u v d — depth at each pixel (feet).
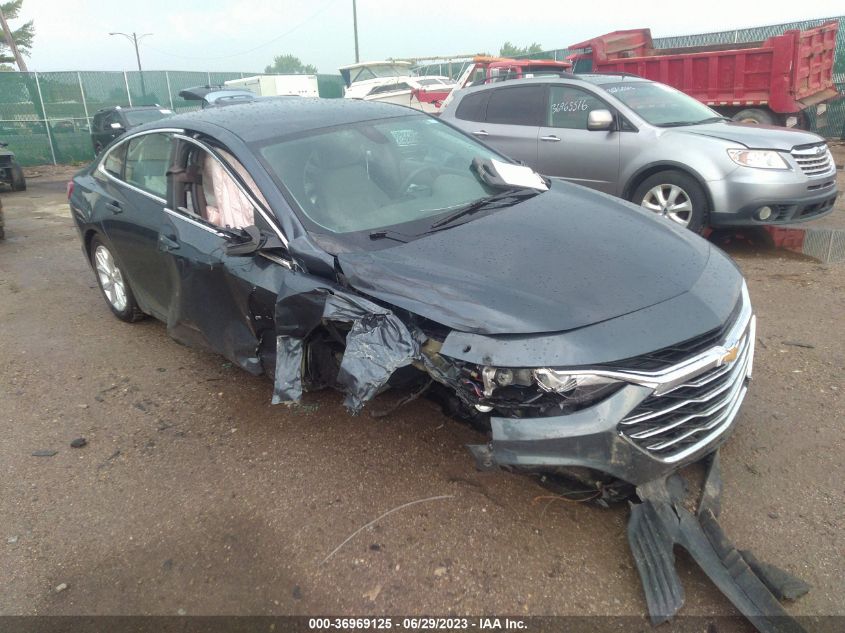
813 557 8.51
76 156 73.46
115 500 10.63
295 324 10.17
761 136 20.33
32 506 10.61
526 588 8.39
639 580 8.36
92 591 8.86
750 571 8.01
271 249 10.64
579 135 23.16
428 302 8.92
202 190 13.07
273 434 12.04
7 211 38.27
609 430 8.02
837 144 47.47
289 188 11.34
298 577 8.82
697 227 20.83
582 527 9.30
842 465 10.14
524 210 11.55
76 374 15.07
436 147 13.67
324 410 12.56
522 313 8.43
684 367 8.29
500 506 9.79
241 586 8.75
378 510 9.89
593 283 8.99
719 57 40.40
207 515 10.11
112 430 12.66
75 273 23.30
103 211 15.90
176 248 12.80
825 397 12.00
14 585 9.05
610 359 7.98
